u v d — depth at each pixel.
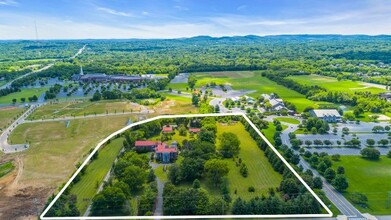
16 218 80.75
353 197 93.75
